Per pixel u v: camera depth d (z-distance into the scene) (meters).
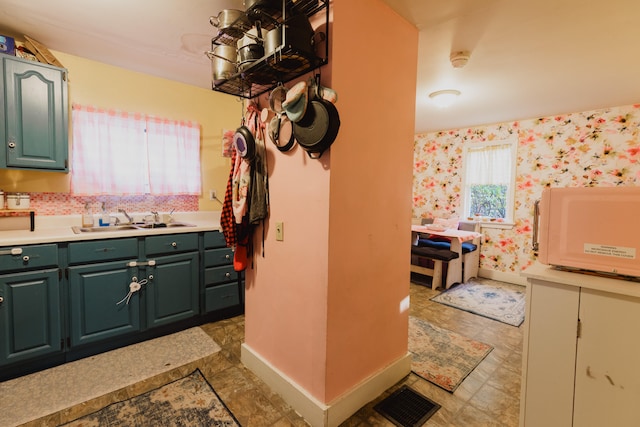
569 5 1.59
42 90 2.10
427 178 5.00
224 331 2.55
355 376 1.64
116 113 2.58
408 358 1.98
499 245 4.25
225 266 2.77
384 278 1.76
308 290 1.54
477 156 4.46
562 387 1.22
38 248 1.88
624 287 1.09
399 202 1.82
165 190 2.89
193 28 1.92
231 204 1.91
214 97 3.23
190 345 2.30
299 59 1.33
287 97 1.38
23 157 2.04
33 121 2.07
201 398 1.71
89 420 1.54
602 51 2.10
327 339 1.47
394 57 1.69
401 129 1.79
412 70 1.83
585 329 1.17
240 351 2.22
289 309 1.67
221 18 1.54
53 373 1.92
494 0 1.56
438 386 1.87
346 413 1.57
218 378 1.90
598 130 3.49
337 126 1.32
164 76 2.79
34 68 2.06
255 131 1.77
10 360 1.82
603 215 1.20
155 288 2.37
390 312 1.83
